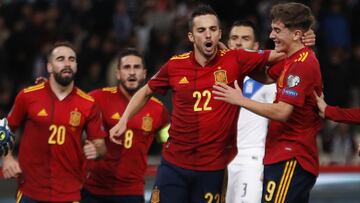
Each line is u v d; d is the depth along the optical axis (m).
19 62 38.53
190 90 19.48
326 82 38.59
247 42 22.67
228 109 19.45
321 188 27.47
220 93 18.14
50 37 38.59
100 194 23.44
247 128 22.52
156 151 34.59
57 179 21.95
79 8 40.91
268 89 22.22
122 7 40.84
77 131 22.02
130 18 41.06
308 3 40.62
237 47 22.72
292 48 18.56
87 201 23.56
